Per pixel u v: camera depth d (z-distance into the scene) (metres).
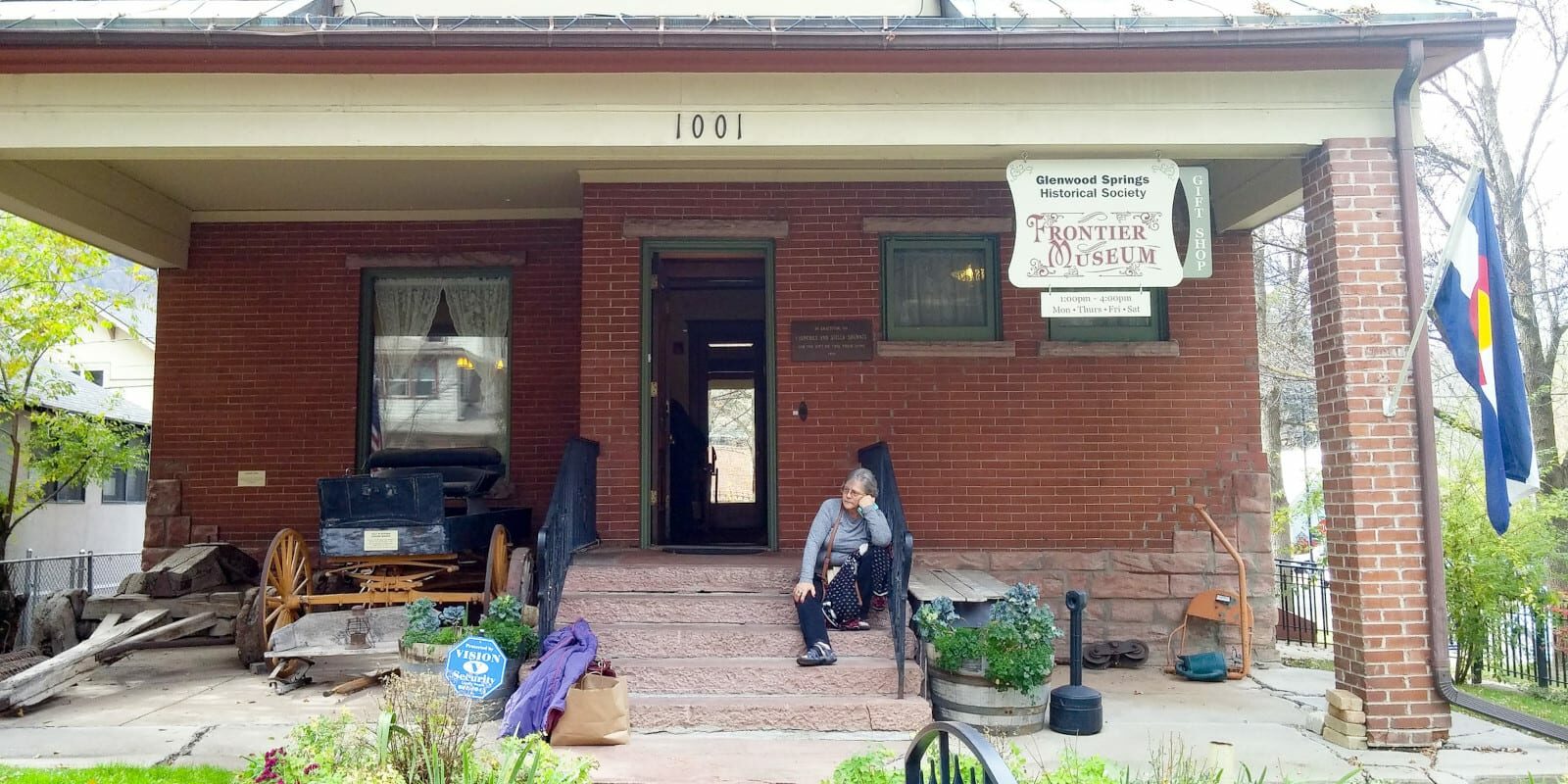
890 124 6.06
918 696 5.90
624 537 7.99
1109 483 8.27
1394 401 5.80
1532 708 8.35
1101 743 5.73
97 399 17.88
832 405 8.20
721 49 5.73
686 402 11.43
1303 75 6.06
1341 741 5.68
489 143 6.00
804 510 8.09
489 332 9.51
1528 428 5.52
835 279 8.29
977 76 6.07
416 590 7.32
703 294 11.49
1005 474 8.23
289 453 9.22
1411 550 5.75
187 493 9.20
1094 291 6.36
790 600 6.57
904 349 8.19
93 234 8.12
